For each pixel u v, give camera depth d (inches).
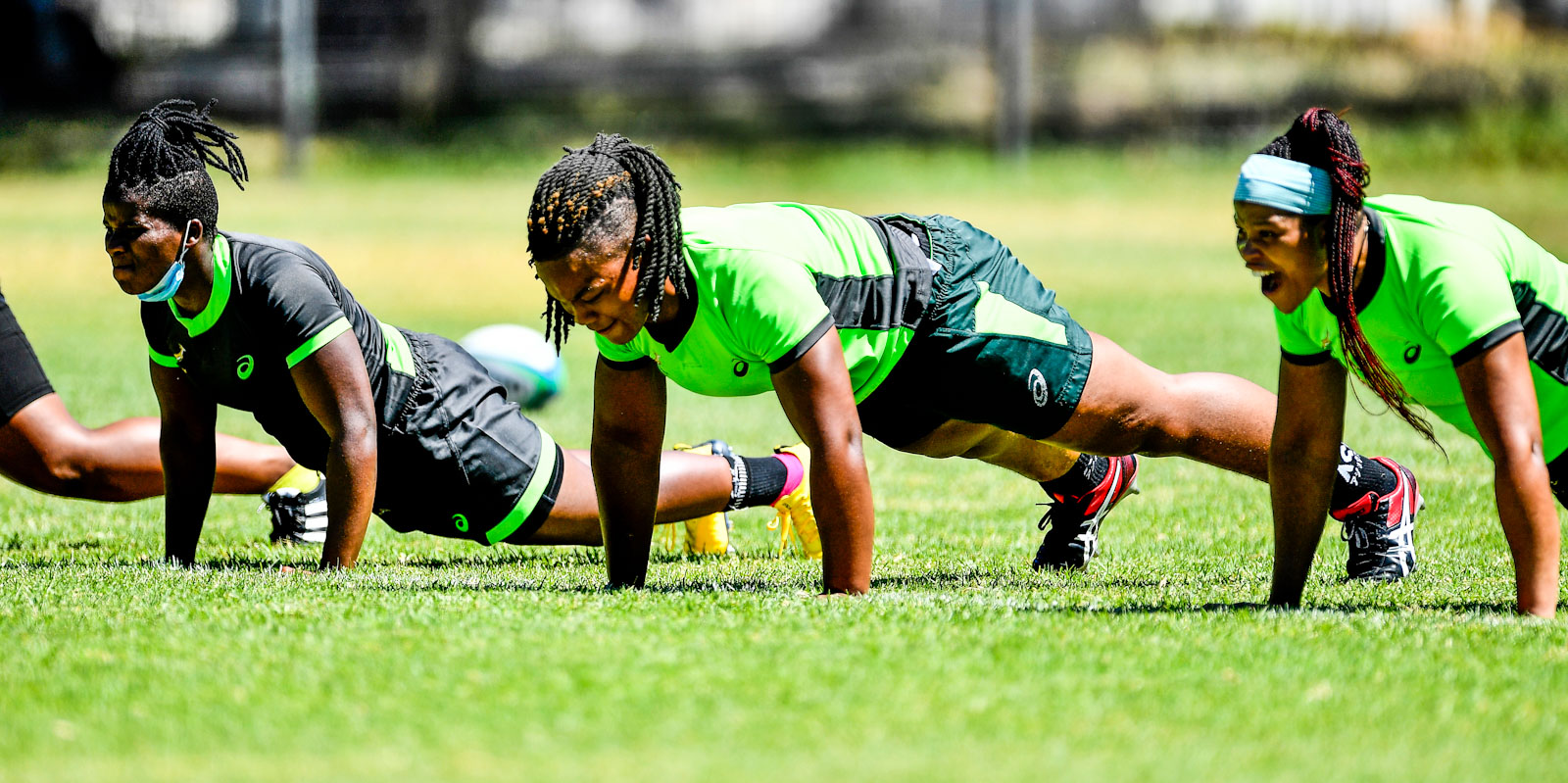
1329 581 780.6
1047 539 850.1
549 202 593.0
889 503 1075.9
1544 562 607.2
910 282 675.4
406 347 832.3
